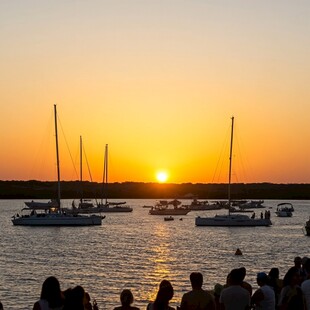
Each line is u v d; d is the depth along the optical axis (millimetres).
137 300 38281
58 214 116500
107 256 67938
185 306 15102
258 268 56906
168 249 77375
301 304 13508
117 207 195875
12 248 77875
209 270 54844
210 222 121188
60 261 62188
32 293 40500
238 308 15453
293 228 121062
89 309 15867
